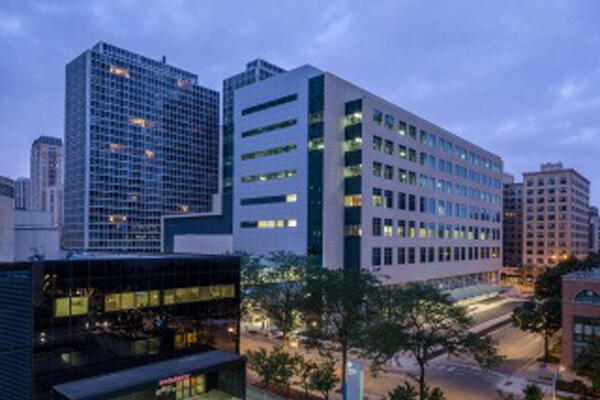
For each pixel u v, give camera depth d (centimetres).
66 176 18938
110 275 3519
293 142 7844
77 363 3312
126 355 3594
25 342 3077
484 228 11719
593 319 4434
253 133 8588
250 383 4272
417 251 8844
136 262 3684
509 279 15988
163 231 11181
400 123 8538
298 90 7806
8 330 3005
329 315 4491
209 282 4209
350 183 7619
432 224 9388
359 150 7506
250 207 8562
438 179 9694
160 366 3634
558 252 16538
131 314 3641
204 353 4059
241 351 5306
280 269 5747
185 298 4016
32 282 3109
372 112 7769
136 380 3269
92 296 3409
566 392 3997
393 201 8212
